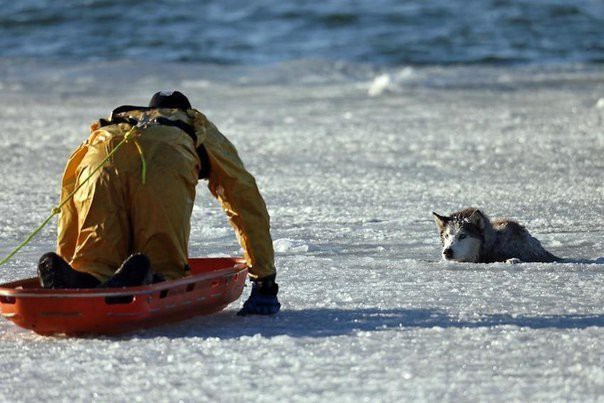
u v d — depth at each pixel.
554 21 174.75
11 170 57.78
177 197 23.59
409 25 171.50
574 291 27.47
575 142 65.50
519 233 34.53
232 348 21.23
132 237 23.70
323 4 194.12
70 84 111.62
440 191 48.81
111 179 23.39
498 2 193.88
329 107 90.38
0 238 38.78
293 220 41.81
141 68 126.06
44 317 21.94
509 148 63.88
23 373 19.84
